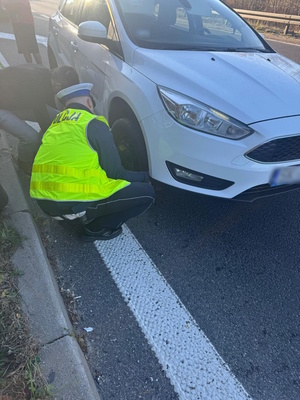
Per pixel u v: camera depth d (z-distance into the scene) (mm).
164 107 2328
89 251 2479
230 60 2760
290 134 2211
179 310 2113
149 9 3137
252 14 13680
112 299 2139
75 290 2176
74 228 2635
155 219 2869
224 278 2373
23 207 2516
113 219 2424
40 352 1652
